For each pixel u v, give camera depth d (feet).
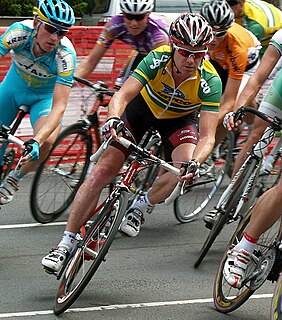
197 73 27.43
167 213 39.14
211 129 27.37
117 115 25.59
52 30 28.91
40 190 34.94
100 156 25.41
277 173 34.81
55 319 24.99
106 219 25.39
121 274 29.86
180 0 55.67
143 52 35.09
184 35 25.58
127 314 25.80
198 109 30.48
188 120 29.91
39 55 30.81
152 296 27.68
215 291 26.78
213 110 27.63
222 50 35.58
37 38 29.66
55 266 26.14
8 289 27.55
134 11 33.22
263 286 29.32
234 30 35.63
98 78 47.26
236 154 39.22
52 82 32.53
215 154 38.37
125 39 35.53
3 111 33.35
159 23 34.32
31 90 32.65
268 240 26.53
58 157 35.24
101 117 46.80
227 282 25.13
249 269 25.30
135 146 24.82
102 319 25.22
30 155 27.37
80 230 26.99
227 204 30.17
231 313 26.40
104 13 57.62
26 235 34.17
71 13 29.04
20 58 31.24
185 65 26.35
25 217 36.88
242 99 32.48
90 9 60.64
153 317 25.66
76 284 25.57
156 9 54.80
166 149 29.99
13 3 104.22
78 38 47.01
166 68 27.32
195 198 37.99
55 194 35.76
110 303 26.73
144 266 30.94
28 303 26.32
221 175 39.04
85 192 26.96
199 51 25.94
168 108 28.86
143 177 33.47
